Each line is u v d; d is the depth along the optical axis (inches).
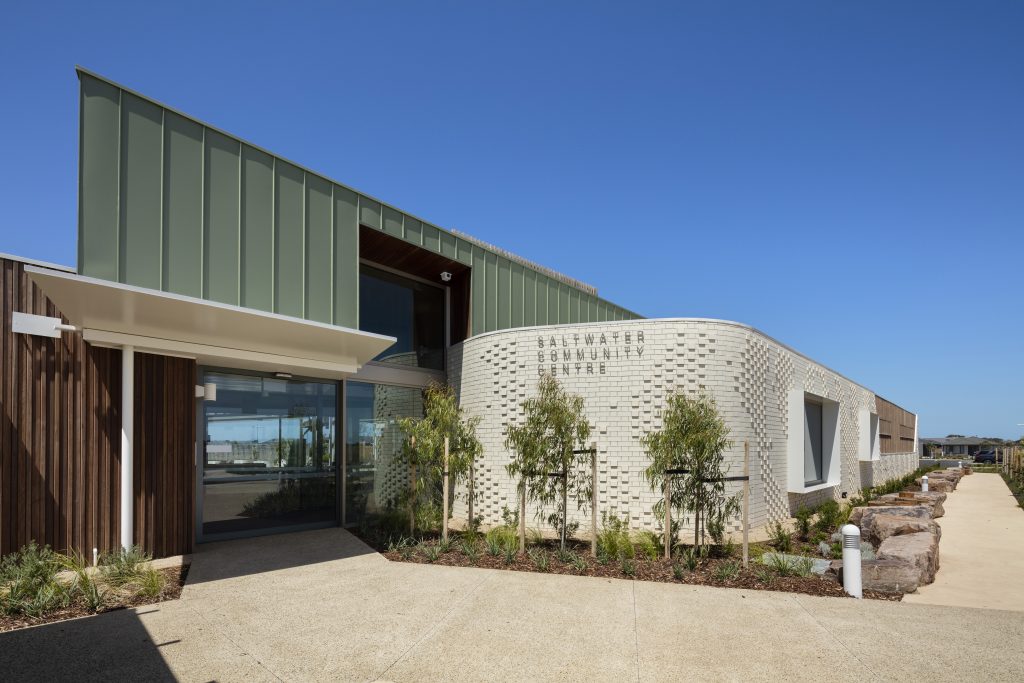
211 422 410.0
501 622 239.6
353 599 270.2
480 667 195.5
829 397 741.3
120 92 334.6
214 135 380.8
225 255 379.9
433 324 607.8
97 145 322.0
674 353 461.7
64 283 267.9
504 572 320.5
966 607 266.7
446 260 565.0
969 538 510.3
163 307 306.0
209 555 358.6
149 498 345.4
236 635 223.3
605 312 797.9
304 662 198.8
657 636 224.1
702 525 395.2
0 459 295.3
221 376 418.9
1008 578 356.8
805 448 676.7
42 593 248.8
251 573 317.4
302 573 318.0
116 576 292.2
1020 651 209.9
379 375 525.7
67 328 317.4
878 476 1121.4
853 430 903.1
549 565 331.0
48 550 298.2
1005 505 787.4
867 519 447.2
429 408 425.1
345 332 388.2
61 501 313.4
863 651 209.3
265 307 400.5
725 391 466.0
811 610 256.1
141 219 338.6
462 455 402.3
